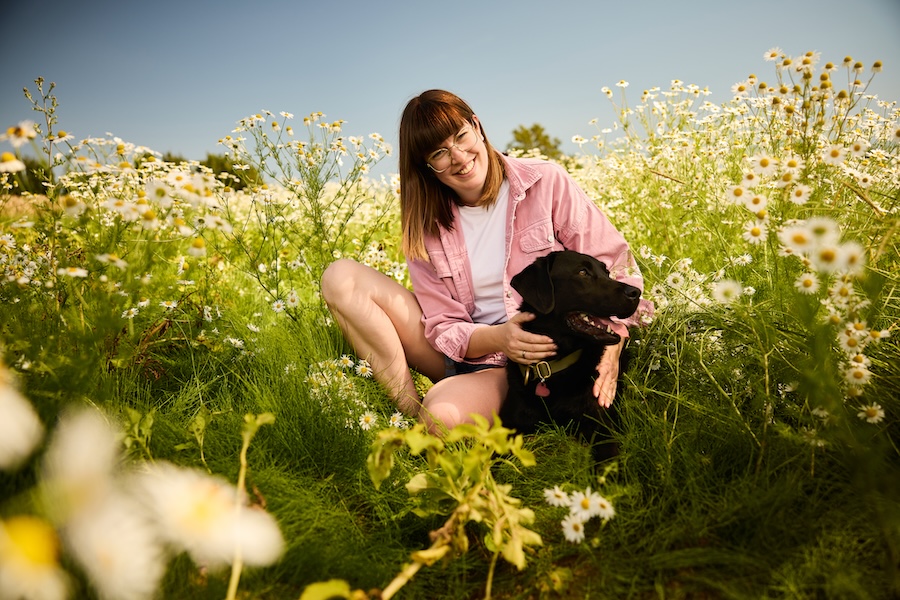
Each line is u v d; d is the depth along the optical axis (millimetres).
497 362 2945
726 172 3895
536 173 2986
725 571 1673
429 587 1807
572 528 1670
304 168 3486
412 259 3078
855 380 1812
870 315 1800
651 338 2762
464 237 3010
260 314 3762
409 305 3053
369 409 2723
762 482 1884
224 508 1103
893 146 3064
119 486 1278
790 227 1868
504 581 1798
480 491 1698
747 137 3928
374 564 1823
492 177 2932
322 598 1303
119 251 2424
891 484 1605
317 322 3475
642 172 4574
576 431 2631
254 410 2561
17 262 2836
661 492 2031
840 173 2586
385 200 4645
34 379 2039
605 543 1827
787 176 2012
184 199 2125
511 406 2732
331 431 2418
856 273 1646
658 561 1700
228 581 1589
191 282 3160
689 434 2195
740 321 2236
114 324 2023
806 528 1705
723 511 1806
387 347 2967
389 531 1981
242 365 3047
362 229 4867
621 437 2314
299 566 1735
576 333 2629
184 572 1573
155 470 1789
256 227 5301
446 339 2865
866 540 1645
